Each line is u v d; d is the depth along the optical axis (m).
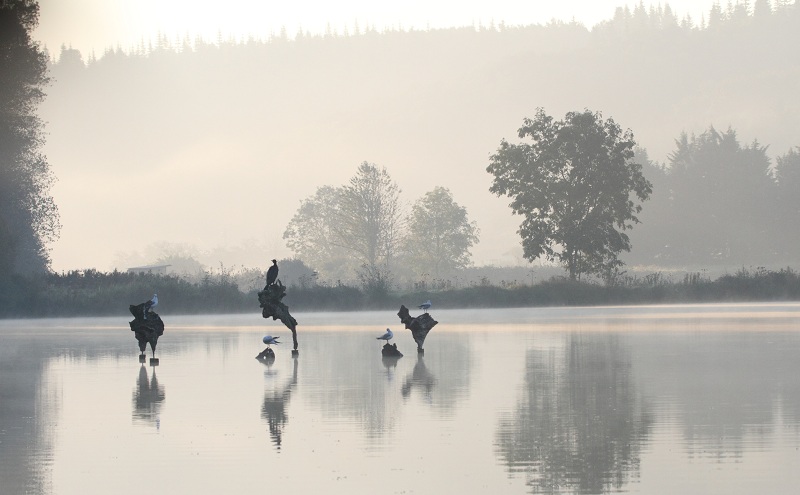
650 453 36.91
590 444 38.91
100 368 74.06
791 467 34.16
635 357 76.88
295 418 46.56
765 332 106.12
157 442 40.66
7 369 73.69
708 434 40.69
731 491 30.83
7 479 34.00
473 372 67.12
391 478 33.41
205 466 35.75
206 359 81.50
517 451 37.62
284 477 33.78
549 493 31.03
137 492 31.95
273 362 77.88
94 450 39.06
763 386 56.84
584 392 54.97
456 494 31.11
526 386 58.25
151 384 62.28
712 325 121.38
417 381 61.97
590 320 142.38
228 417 47.16
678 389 55.72
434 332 116.50
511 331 116.19
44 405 52.38
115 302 197.88
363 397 54.16
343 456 37.22
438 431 42.34
